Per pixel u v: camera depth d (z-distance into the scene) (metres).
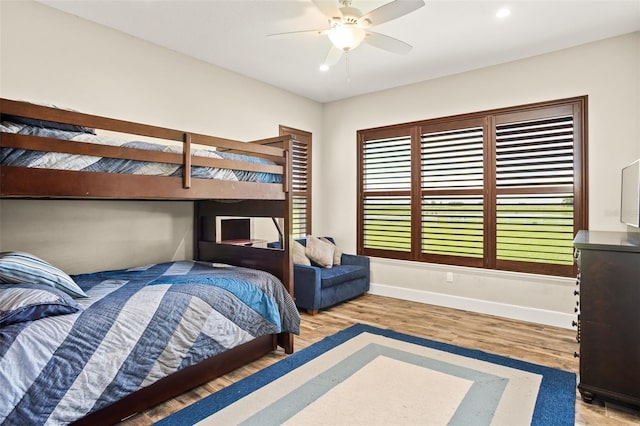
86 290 2.35
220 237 4.02
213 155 2.53
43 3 2.76
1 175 1.64
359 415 2.06
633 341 2.09
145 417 2.05
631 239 2.42
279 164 3.02
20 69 2.67
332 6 2.34
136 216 3.43
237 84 4.24
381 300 4.66
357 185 5.12
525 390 2.35
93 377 1.79
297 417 2.04
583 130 3.50
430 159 4.48
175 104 3.63
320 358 2.85
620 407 2.15
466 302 4.20
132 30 3.20
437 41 3.39
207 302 2.37
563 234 3.62
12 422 1.55
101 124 2.00
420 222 4.57
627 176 2.76
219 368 2.53
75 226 3.03
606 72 3.37
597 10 2.85
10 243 2.72
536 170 3.77
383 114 4.88
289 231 2.98
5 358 1.56
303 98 5.15
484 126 4.08
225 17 2.97
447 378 2.51
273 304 2.78
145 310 2.08
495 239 4.03
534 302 3.78
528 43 3.45
